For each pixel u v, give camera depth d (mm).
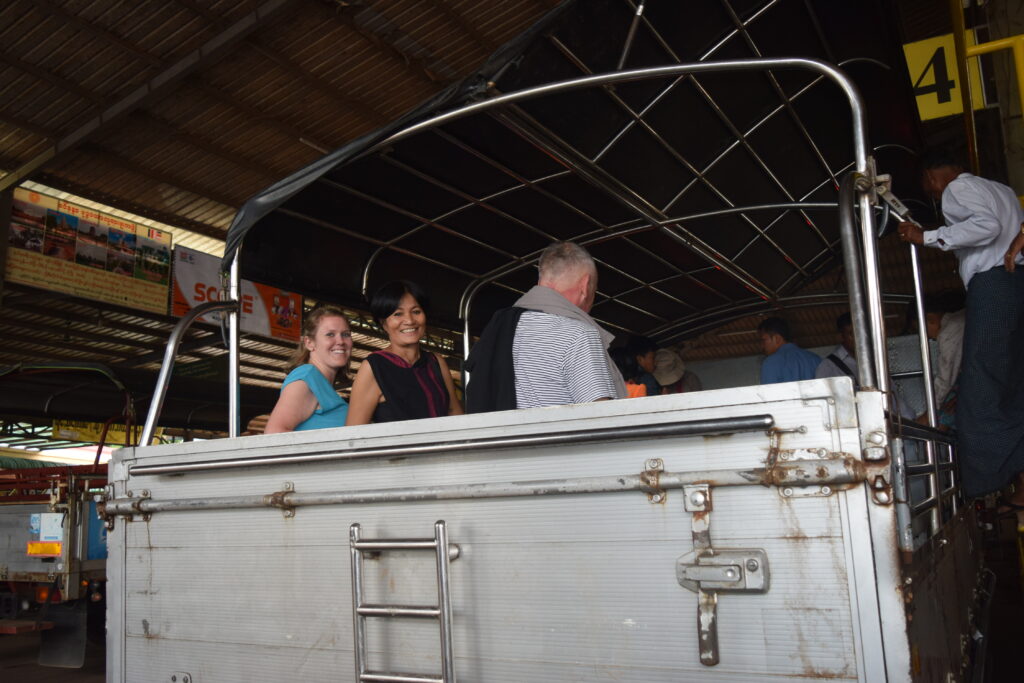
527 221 3877
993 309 2680
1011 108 4141
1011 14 4172
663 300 5148
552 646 1599
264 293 12664
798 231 4680
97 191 11109
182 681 2062
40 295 10609
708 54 3164
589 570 1587
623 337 5582
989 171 4871
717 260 4414
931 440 2238
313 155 10883
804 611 1396
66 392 9523
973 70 4992
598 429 1604
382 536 1817
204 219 12422
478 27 8750
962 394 2740
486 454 1729
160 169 10727
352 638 1820
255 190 11617
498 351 2424
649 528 1543
